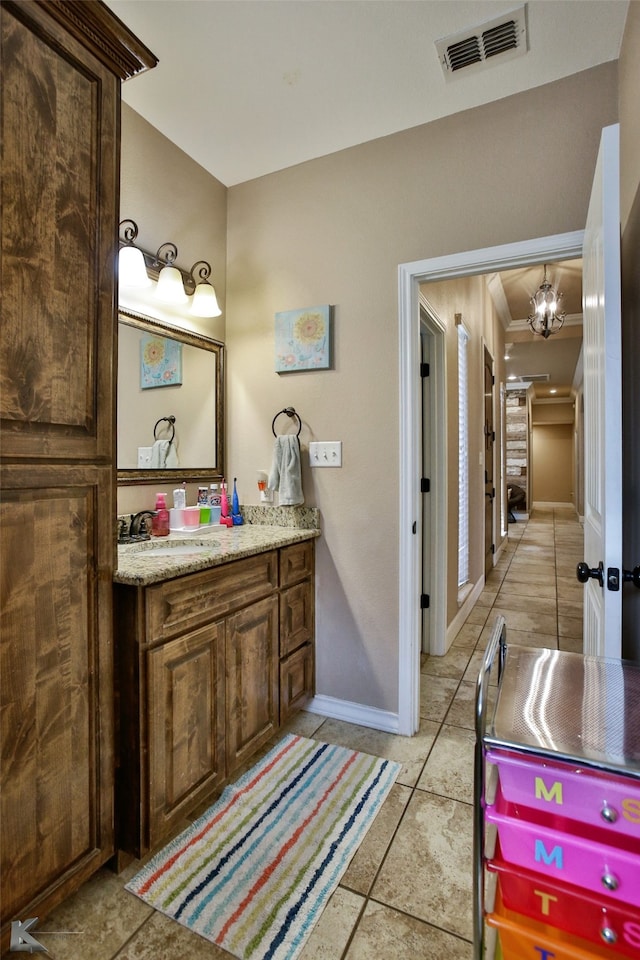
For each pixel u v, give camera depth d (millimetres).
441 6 1503
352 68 1738
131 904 1269
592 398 1506
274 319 2363
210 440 2400
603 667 1062
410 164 2051
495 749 800
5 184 1039
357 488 2172
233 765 1700
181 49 1661
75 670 1225
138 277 1893
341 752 1947
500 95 1869
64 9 1135
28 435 1102
